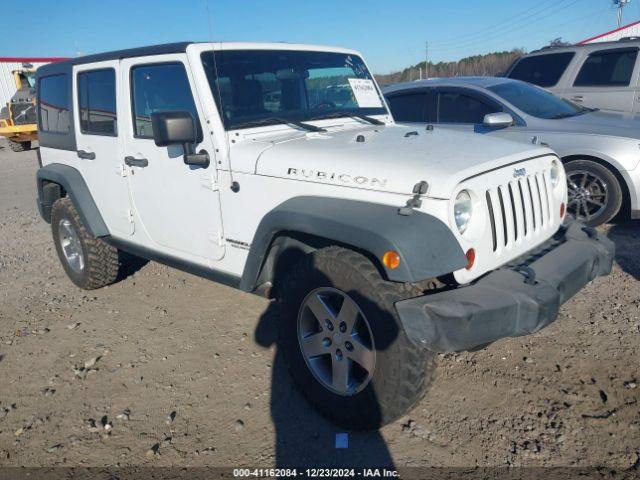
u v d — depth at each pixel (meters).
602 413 2.92
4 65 24.91
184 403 3.27
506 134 6.02
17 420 3.21
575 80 7.96
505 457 2.66
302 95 3.87
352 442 2.85
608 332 3.73
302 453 2.79
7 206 9.60
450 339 2.39
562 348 3.57
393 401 2.64
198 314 4.46
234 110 3.42
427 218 2.52
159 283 5.20
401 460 2.69
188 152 3.35
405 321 2.47
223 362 3.69
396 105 6.88
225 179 3.29
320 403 2.97
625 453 2.64
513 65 8.76
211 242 3.54
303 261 2.90
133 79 3.85
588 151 5.61
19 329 4.41
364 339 2.78
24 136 18.59
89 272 4.89
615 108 7.59
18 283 5.52
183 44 3.43
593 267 3.04
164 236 3.93
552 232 3.27
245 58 3.57
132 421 3.13
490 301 2.45
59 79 4.77
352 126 3.88
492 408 3.02
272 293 3.38
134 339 4.11
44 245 6.88
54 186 5.25
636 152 5.43
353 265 2.67
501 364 3.43
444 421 2.95
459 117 6.38
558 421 2.88
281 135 3.46
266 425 3.03
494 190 2.73
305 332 3.02
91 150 4.43
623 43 7.63
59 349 4.04
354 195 2.74
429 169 2.63
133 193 4.06
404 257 2.39
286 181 2.99
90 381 3.57
